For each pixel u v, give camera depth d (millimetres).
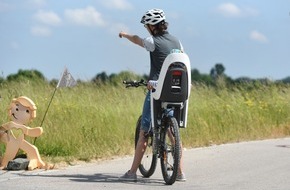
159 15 12477
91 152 16016
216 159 15602
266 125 22047
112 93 22281
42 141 16078
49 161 14953
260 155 16281
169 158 12273
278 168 14258
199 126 19891
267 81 26781
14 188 11570
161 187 11938
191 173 13562
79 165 14602
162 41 12422
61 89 21719
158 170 13984
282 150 17266
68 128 16875
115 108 19938
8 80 22047
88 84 23375
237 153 16656
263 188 11984
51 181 12336
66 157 15547
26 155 14289
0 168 13805
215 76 26359
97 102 20906
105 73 24141
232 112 21844
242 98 24500
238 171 13828
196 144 18734
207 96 24312
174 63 12078
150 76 12453
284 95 25875
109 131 17594
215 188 11891
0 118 16984
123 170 13961
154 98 12258
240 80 26750
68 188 11648
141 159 12680
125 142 17219
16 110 13922
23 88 20766
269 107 23781
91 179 12711
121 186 11969
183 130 19172
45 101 19438
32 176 12883
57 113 18188
